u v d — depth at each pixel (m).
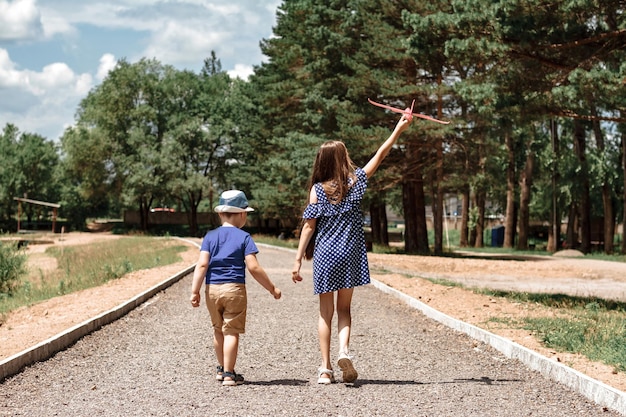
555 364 7.10
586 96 14.91
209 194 76.81
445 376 7.24
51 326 10.04
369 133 32.97
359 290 16.91
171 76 79.06
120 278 19.23
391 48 33.50
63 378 7.05
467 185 39.16
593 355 7.77
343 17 38.16
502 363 7.96
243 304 6.80
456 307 12.67
